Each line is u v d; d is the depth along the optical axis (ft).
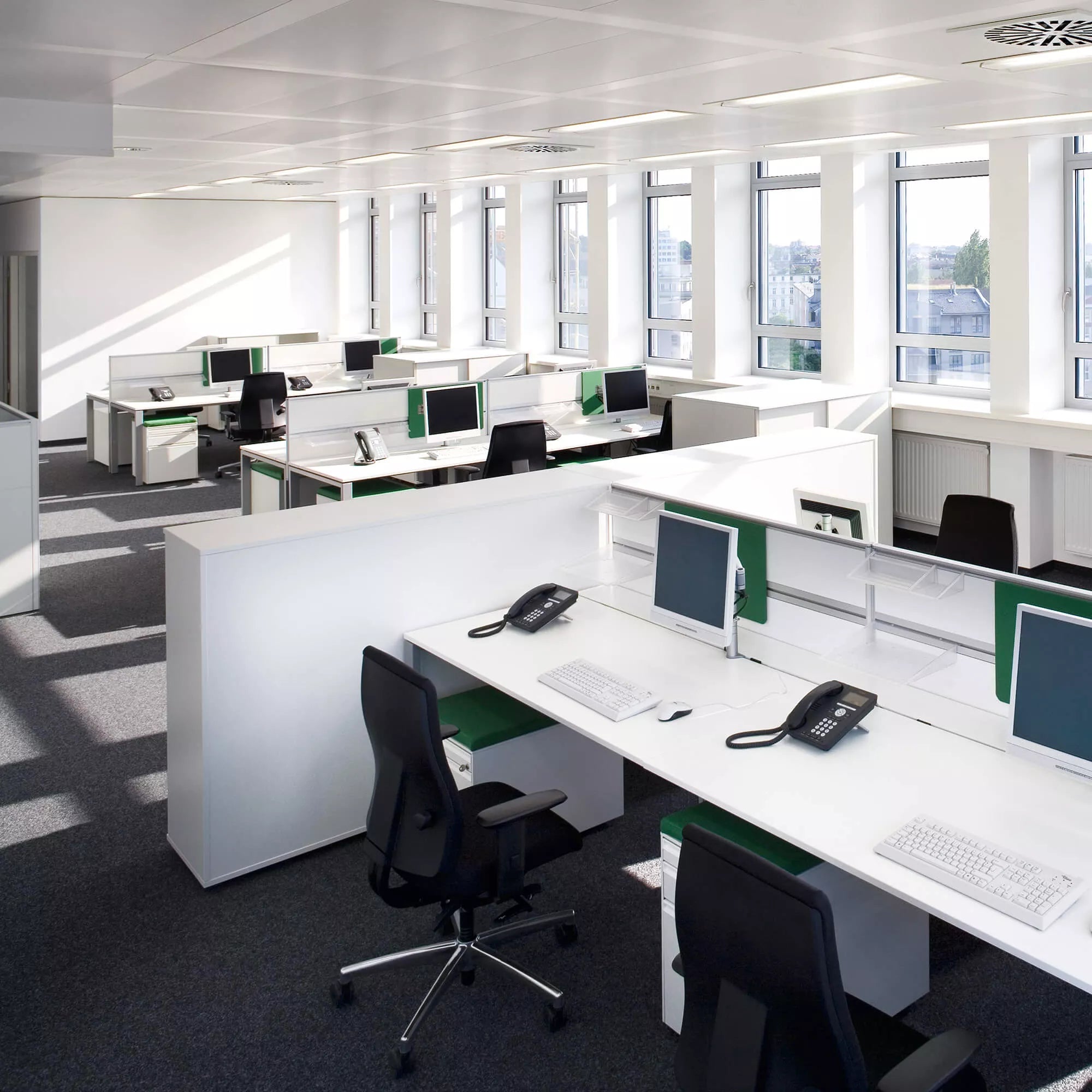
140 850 11.75
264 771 11.12
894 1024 6.73
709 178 26.99
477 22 10.15
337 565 11.21
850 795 8.08
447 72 12.74
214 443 36.88
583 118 16.85
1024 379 20.88
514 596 12.62
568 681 10.18
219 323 40.75
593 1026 8.95
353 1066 8.52
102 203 37.81
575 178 29.60
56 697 15.84
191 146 20.33
